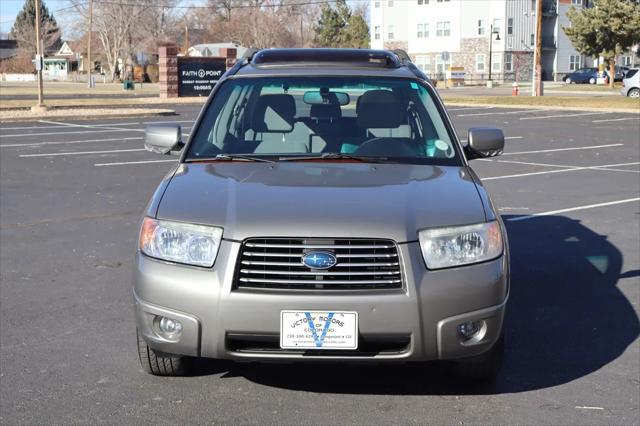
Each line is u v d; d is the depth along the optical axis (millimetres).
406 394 4531
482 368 4500
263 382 4688
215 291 3924
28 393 4508
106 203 10938
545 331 5680
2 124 25484
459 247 4051
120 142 19797
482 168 15070
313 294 3881
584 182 13109
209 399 4445
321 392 4555
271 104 5383
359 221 3982
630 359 5121
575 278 7098
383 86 5465
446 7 75938
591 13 50875
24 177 13461
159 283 4035
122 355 5129
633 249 8203
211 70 42406
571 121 27484
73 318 5910
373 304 3875
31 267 7422
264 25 92000
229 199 4254
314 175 4621
